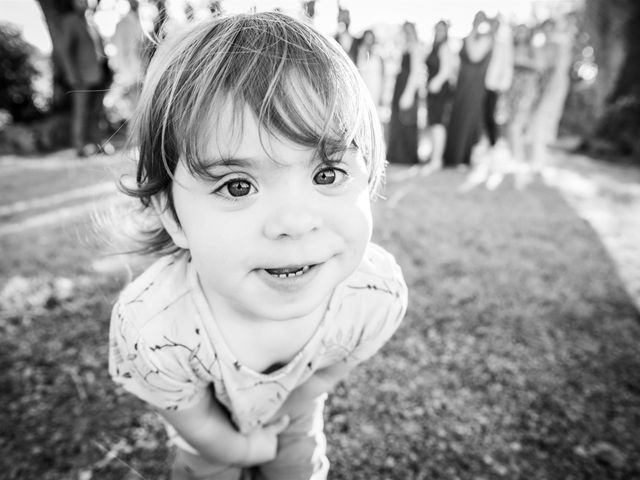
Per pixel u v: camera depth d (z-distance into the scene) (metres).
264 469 0.46
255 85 0.24
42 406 0.66
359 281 0.38
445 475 0.58
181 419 0.39
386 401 0.69
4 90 2.85
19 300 0.88
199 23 0.29
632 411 0.69
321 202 0.25
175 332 0.34
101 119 2.62
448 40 2.18
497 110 2.60
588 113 3.64
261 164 0.24
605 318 0.91
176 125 0.26
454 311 0.91
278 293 0.27
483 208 1.55
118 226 0.43
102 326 0.82
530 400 0.70
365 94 0.28
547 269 1.11
